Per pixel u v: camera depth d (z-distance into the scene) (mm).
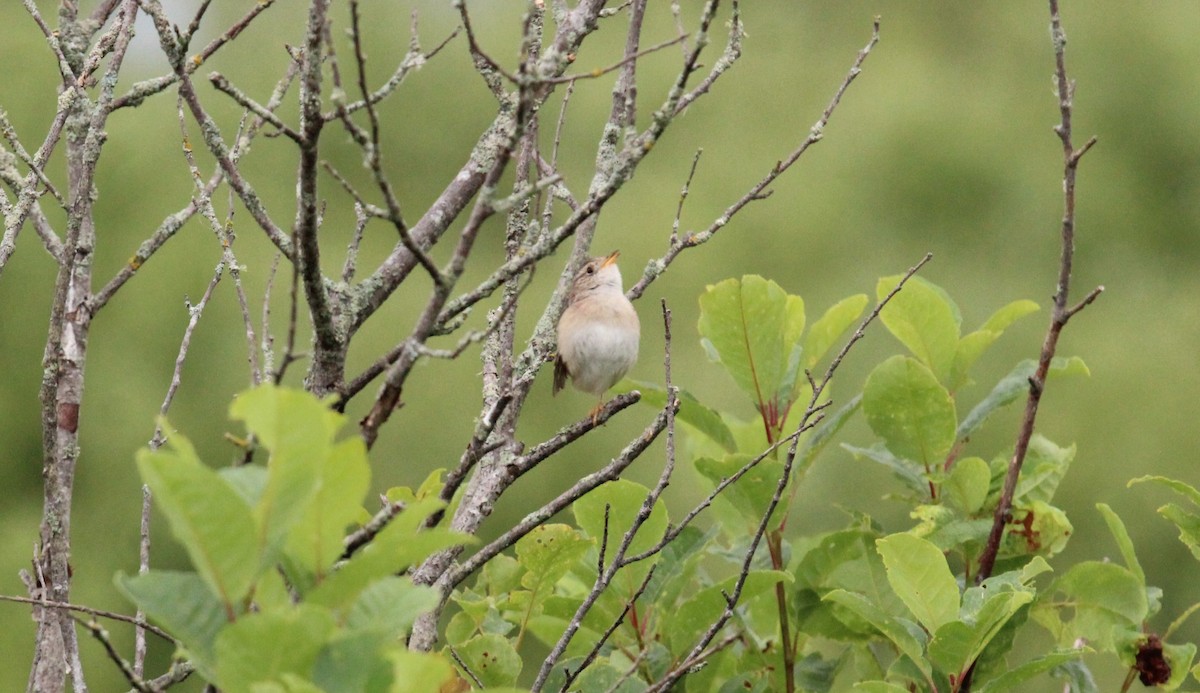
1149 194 24391
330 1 4891
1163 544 20531
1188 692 8336
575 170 22969
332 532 3824
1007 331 22359
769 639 7824
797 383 7691
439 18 24625
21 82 21047
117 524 20250
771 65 24906
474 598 7555
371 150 4527
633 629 7340
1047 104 24625
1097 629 7090
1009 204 23703
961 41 26000
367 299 6145
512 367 6828
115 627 18766
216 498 3520
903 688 6324
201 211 6617
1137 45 25000
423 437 20484
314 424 3518
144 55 22625
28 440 20953
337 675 3537
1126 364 21797
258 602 3811
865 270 22656
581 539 6586
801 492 19375
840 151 23797
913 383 7164
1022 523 7211
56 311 6418
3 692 18172
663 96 23531
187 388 21016
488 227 21094
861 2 25969
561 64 6742
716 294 7320
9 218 6645
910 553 6086
